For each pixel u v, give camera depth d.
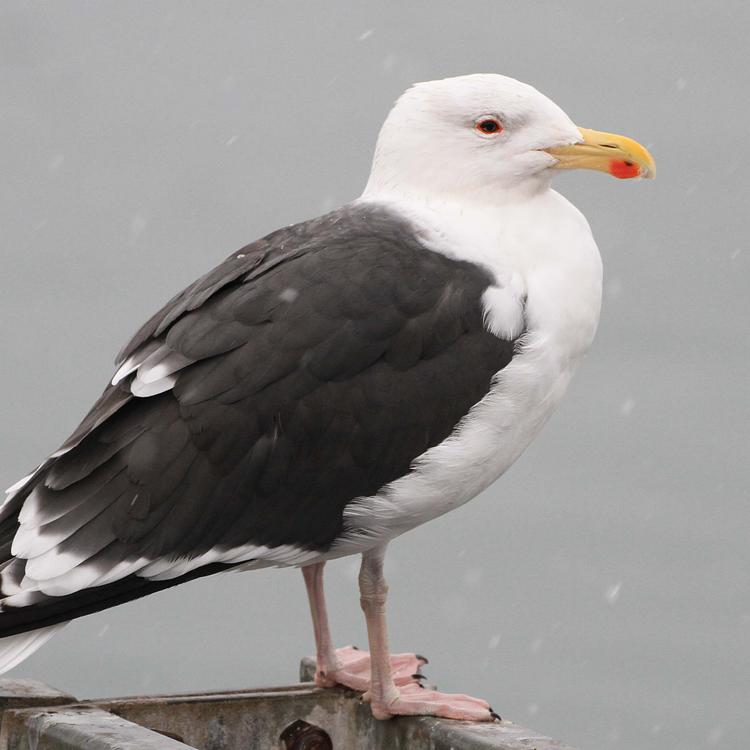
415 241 10.93
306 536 10.73
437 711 10.69
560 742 10.20
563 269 11.11
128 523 10.24
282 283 10.62
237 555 10.59
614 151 11.45
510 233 11.21
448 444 10.70
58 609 10.15
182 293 10.99
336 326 10.52
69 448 10.35
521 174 11.39
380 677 10.88
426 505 10.86
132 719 10.60
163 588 10.49
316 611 11.35
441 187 11.40
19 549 10.17
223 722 10.84
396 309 10.61
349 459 10.58
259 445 10.41
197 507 10.34
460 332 10.72
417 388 10.61
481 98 11.36
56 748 9.59
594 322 11.24
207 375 10.41
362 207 11.30
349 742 11.13
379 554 11.11
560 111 11.57
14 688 10.32
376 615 11.01
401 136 11.50
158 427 10.36
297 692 11.12
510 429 10.90
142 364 10.46
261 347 10.45
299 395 10.45
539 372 10.88
